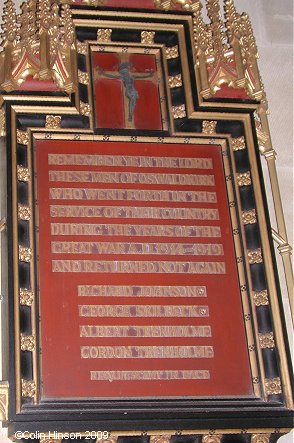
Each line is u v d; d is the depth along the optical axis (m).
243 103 3.26
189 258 3.05
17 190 3.02
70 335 2.89
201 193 3.14
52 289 2.94
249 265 3.07
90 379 2.86
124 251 3.02
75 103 3.14
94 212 3.05
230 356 2.95
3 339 2.97
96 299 2.95
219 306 3.01
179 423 2.84
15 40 3.20
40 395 2.81
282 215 3.23
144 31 3.34
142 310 2.96
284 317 3.01
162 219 3.08
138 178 3.12
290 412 2.89
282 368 2.94
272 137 3.48
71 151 3.12
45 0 3.23
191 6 3.40
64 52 3.21
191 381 2.90
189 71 3.28
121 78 3.27
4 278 3.04
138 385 2.87
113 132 3.16
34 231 2.99
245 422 2.87
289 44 3.66
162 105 3.25
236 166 3.20
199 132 3.22
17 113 3.11
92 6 3.32
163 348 2.92
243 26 3.37
